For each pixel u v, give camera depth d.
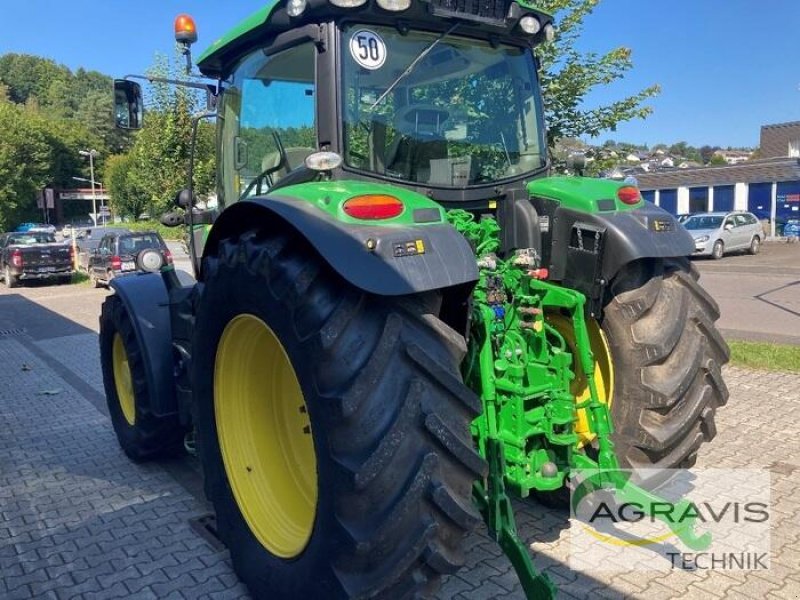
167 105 13.25
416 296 2.47
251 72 3.55
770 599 2.87
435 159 3.22
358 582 2.29
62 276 20.97
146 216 43.16
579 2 6.60
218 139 4.00
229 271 2.78
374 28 3.04
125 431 4.79
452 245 2.46
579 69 6.71
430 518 2.25
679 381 3.15
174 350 4.19
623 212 3.28
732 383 6.02
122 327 4.57
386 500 2.22
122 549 3.56
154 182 13.75
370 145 3.03
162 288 4.57
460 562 2.32
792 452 4.41
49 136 66.50
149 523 3.86
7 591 3.20
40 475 4.65
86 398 6.75
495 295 2.95
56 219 67.50
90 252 22.48
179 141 13.23
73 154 71.38
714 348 3.33
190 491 4.30
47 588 3.21
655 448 3.18
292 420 3.18
